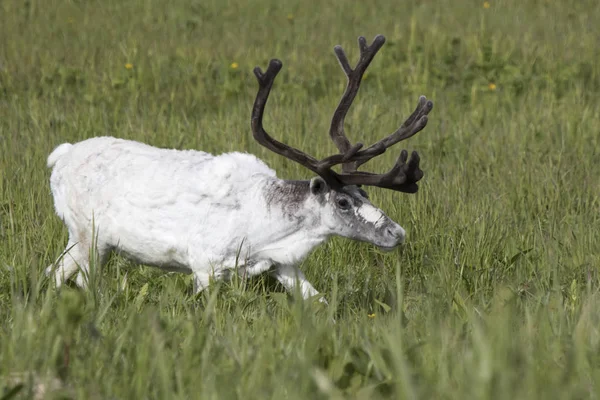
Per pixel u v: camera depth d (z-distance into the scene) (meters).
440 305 17.23
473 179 28.69
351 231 18.73
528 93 40.16
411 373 12.62
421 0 59.28
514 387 11.77
